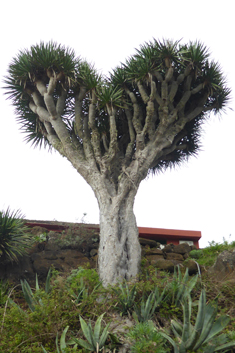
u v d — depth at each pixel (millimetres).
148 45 8898
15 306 5789
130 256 6945
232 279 6559
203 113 9844
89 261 8023
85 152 8484
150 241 9023
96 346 4980
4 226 7332
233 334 5203
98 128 8922
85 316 5738
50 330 5238
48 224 9172
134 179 7891
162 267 7355
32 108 9312
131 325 5598
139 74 8570
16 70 8945
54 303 5648
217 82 9320
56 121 8703
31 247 7949
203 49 9047
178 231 10078
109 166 8094
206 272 7281
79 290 6164
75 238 8461
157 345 4809
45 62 8641
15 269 7504
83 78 8820
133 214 7555
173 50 8758
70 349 4828
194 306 5930
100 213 7559
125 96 9242
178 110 8812
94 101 8570
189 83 9023
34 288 7207
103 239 7078
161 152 8672
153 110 8367
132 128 8867
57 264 7793
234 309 5887
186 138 9953
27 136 9844
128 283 6328
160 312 5762
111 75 9461
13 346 4973
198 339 4914
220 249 8766
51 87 8531
